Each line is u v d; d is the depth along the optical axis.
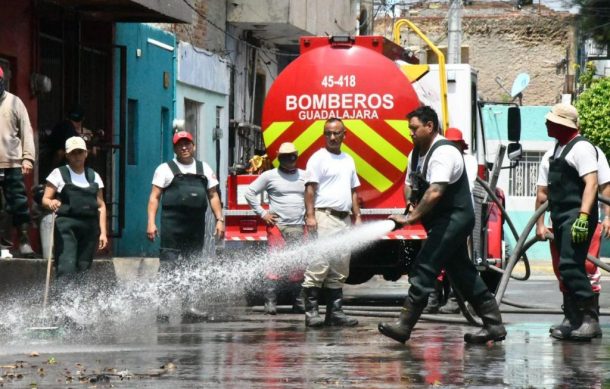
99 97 44.50
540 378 18.95
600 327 27.83
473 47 118.81
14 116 31.44
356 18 79.25
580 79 95.00
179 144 32.09
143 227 48.78
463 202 24.06
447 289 35.31
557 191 25.58
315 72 35.97
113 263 35.38
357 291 47.56
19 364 20.69
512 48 118.06
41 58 40.09
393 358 21.81
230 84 62.34
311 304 29.48
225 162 60.84
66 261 29.58
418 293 24.27
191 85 55.06
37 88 38.03
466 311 28.83
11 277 30.61
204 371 19.78
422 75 38.75
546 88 117.62
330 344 24.58
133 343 24.91
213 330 28.42
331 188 29.94
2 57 36.69
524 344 24.56
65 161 36.66
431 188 23.64
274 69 71.38
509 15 118.31
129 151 47.81
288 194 33.50
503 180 86.56
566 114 25.45
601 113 81.56
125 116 44.41
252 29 64.44
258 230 37.25
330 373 19.53
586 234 25.11
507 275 28.41
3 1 36.28
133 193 47.72
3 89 31.34
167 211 31.97
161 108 50.88
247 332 27.84
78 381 18.48
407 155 35.69
